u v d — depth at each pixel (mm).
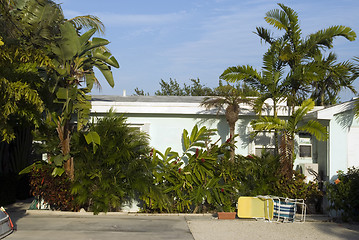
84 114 12055
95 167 11352
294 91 12258
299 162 12523
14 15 12000
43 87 10914
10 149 15047
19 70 9836
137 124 12922
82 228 9430
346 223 10500
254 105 11758
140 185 11180
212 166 11727
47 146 11336
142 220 10562
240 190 11547
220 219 10836
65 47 10992
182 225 9930
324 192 11602
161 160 11945
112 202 11094
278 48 12344
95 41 11461
